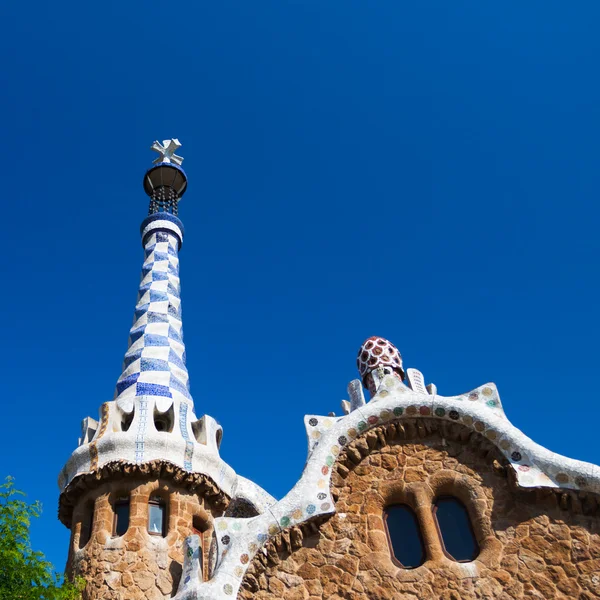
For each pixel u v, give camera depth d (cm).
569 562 963
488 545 990
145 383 1547
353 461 1087
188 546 1041
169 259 1920
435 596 954
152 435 1404
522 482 1011
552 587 947
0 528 1123
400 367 1395
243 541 1008
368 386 1380
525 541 984
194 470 1400
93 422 1483
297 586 981
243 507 1698
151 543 1290
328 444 1095
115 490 1356
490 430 1068
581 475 1003
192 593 952
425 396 1118
